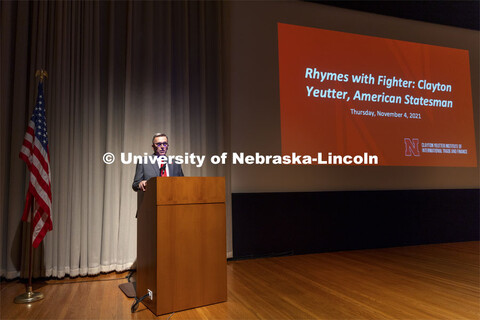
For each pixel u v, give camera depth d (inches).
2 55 122.7
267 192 159.9
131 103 139.1
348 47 181.8
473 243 191.0
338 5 181.0
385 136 184.2
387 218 179.8
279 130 165.9
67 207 127.4
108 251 130.5
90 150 131.2
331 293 100.7
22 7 126.3
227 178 151.9
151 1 144.7
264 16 169.5
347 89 179.0
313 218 165.9
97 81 133.9
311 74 173.0
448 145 198.7
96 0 136.5
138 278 96.9
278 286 108.9
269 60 167.9
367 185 178.9
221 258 92.7
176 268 85.2
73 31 132.9
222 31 157.6
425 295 98.5
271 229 158.4
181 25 151.5
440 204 192.2
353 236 172.6
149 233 87.7
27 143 104.7
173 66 148.6
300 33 173.9
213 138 152.3
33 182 102.7
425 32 201.2
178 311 85.3
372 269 131.5
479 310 86.3
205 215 90.5
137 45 142.5
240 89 161.6
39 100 108.2
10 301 98.4
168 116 142.9
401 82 190.9
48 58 129.1
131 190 135.6
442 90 200.5
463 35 210.4
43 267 122.8
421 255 158.4
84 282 119.2
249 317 81.8
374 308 88.0
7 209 122.2
